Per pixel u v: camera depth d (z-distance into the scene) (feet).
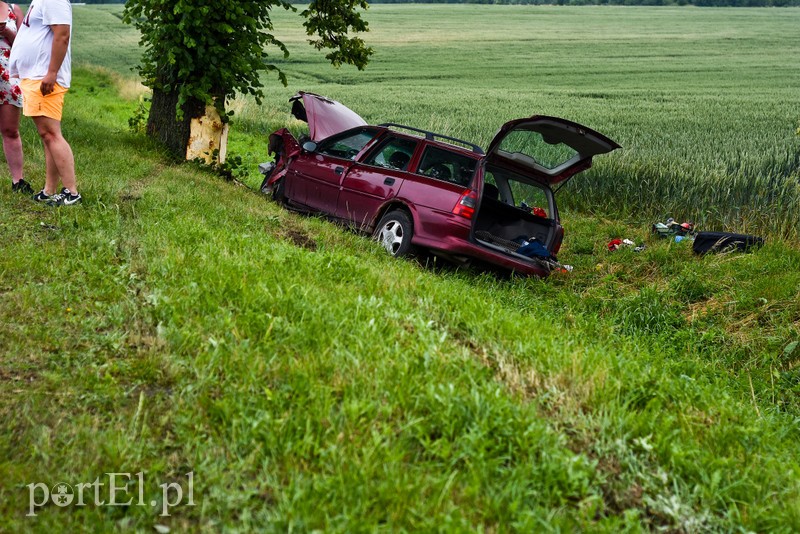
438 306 17.58
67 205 22.41
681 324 25.96
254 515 8.71
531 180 31.01
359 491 8.98
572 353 15.33
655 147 60.03
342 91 124.98
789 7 414.00
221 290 15.58
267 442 9.95
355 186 31.58
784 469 12.19
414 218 28.81
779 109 97.19
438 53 205.05
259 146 68.03
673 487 10.85
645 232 39.73
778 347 23.57
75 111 64.28
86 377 11.38
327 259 20.15
